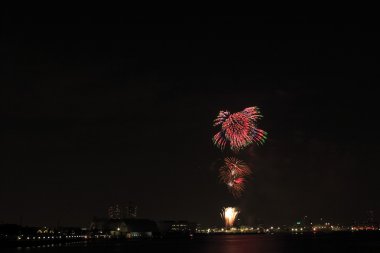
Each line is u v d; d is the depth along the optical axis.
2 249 167.50
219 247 185.00
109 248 175.25
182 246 193.62
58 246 190.75
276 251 158.62
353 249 168.50
